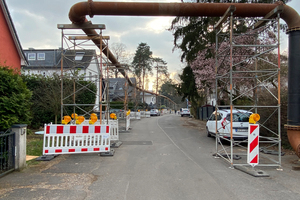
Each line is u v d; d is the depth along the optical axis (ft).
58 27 31.12
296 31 23.68
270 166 22.62
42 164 22.91
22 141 20.89
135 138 42.34
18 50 50.49
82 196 14.82
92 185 16.90
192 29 62.23
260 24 27.12
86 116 53.62
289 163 23.95
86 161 24.32
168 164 23.18
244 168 21.34
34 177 18.67
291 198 14.64
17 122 21.12
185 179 18.39
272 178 18.88
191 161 24.58
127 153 28.58
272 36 49.96
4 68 22.18
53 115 48.42
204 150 30.96
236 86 58.18
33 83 47.44
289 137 23.84
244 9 26.89
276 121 31.53
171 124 75.92
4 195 14.89
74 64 34.68
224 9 27.40
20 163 20.47
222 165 23.00
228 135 31.76
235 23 50.34
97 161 24.35
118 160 24.82
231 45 22.03
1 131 19.24
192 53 61.26
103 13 28.04
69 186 16.66
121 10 27.50
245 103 58.23
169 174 19.74
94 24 30.81
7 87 20.27
